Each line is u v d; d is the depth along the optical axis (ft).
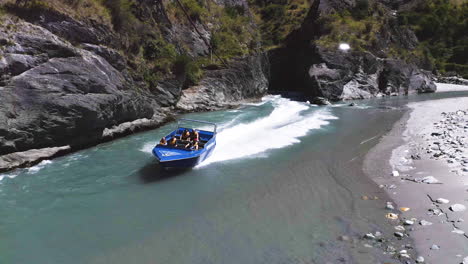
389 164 62.59
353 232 39.88
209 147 65.92
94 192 52.42
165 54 110.01
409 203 45.98
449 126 86.63
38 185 54.24
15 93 62.03
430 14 237.86
